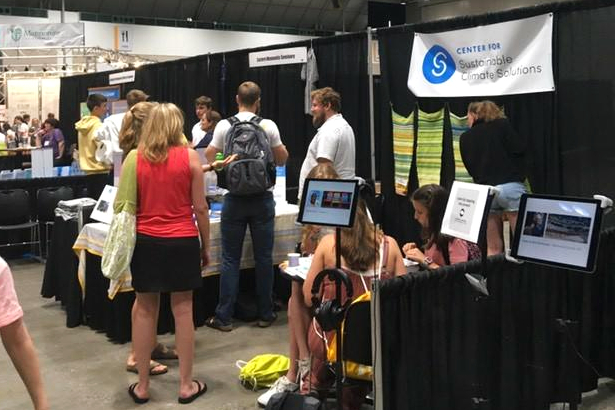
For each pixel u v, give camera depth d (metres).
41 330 4.14
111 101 7.47
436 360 2.27
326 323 2.20
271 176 3.95
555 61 3.56
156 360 3.54
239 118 3.91
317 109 4.13
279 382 2.99
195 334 4.02
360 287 2.57
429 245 2.98
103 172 5.29
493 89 3.79
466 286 2.31
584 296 2.70
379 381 2.13
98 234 3.86
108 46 15.73
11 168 9.02
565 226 1.89
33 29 10.20
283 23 19.30
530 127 3.85
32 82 11.72
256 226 3.96
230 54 6.14
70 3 15.87
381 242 2.61
